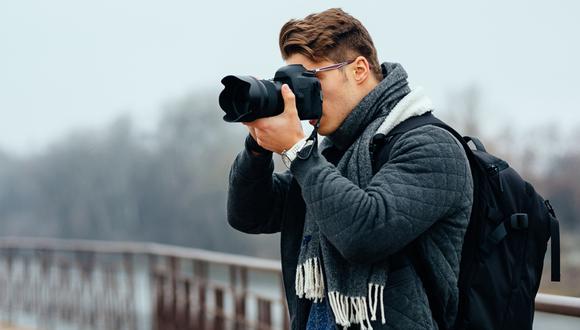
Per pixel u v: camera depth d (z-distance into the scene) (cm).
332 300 168
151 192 4053
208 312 549
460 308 170
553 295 239
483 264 169
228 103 174
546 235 176
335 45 178
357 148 176
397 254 168
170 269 622
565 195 2586
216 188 3838
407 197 161
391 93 179
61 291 827
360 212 159
